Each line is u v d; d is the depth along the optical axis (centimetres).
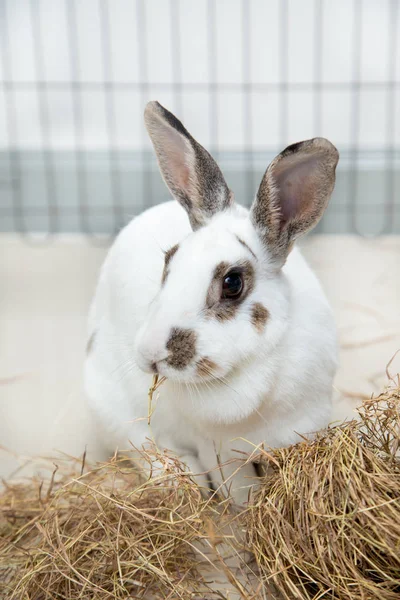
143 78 137
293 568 53
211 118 138
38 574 56
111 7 133
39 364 93
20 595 55
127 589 56
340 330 98
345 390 81
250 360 56
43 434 77
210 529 55
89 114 139
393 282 115
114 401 68
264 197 57
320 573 52
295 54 135
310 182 58
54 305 111
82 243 140
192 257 55
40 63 135
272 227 57
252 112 138
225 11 133
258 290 56
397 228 142
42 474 71
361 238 139
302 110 138
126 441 68
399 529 50
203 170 60
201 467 65
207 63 136
